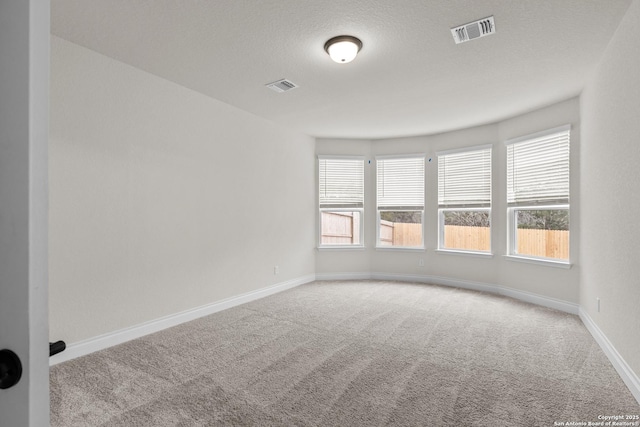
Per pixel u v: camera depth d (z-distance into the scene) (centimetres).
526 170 423
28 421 51
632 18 212
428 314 373
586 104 331
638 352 207
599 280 291
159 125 322
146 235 312
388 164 564
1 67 52
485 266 480
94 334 275
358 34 246
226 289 395
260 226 447
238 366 248
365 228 569
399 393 212
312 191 549
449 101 383
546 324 340
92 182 273
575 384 224
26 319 51
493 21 229
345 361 257
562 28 238
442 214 529
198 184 361
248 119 427
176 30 243
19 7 50
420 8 216
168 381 226
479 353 272
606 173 269
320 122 470
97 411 192
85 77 269
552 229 401
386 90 352
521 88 344
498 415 190
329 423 182
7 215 51
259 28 240
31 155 50
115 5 213
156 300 321
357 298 442
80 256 266
